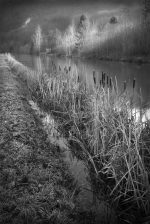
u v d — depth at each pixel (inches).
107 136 240.7
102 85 287.4
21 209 153.3
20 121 317.1
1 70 987.9
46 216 152.6
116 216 171.9
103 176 219.8
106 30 2566.4
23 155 221.8
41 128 326.3
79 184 204.7
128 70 1128.8
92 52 2460.6
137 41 1851.6
